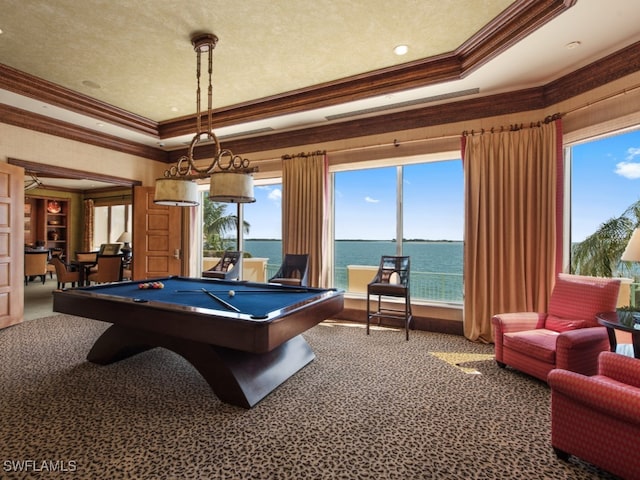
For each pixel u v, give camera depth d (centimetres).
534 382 294
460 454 197
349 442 208
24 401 252
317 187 513
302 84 425
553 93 377
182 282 404
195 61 367
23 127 466
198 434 214
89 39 327
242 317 221
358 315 507
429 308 455
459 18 294
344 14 289
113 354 319
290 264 512
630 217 348
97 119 493
